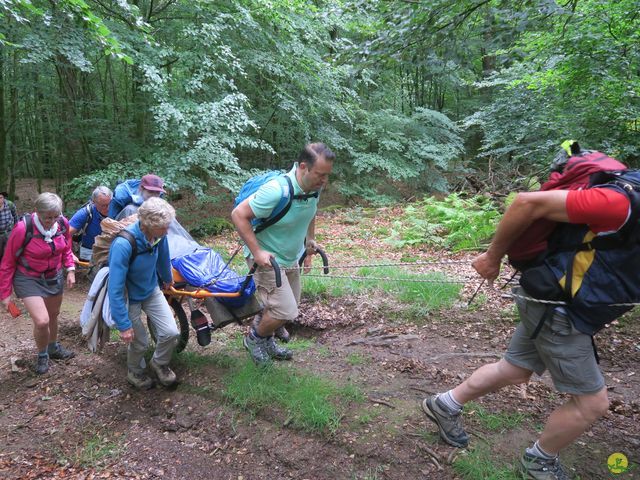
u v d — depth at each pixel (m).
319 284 5.64
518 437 2.86
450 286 5.30
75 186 9.66
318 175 3.22
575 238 2.11
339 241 9.39
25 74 9.38
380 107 14.86
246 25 9.73
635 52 5.97
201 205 12.20
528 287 2.22
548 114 8.68
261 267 3.53
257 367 3.75
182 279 4.01
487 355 3.88
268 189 3.23
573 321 2.12
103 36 4.80
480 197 10.55
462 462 2.65
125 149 9.71
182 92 9.18
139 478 2.85
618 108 6.31
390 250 8.48
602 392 2.24
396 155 13.75
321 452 2.88
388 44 4.39
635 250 2.02
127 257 3.33
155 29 9.53
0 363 4.35
